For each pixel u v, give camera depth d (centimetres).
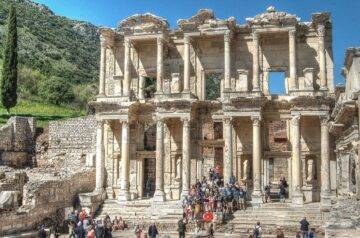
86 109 9994
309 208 4434
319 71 4988
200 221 4109
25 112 8625
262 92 4938
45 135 6644
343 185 4162
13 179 4541
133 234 4269
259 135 4775
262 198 4688
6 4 17525
